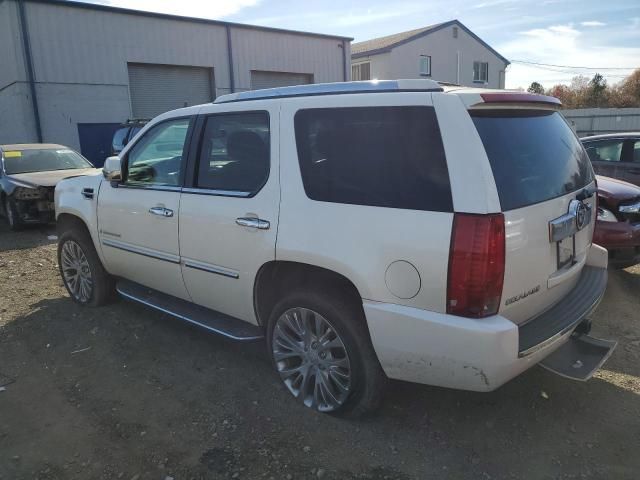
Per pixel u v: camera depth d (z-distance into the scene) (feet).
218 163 11.78
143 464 9.37
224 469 9.17
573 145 11.21
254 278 10.93
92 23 63.52
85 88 63.62
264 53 80.74
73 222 16.66
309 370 10.68
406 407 10.85
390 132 9.05
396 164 8.91
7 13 57.41
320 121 9.97
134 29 67.00
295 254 9.96
